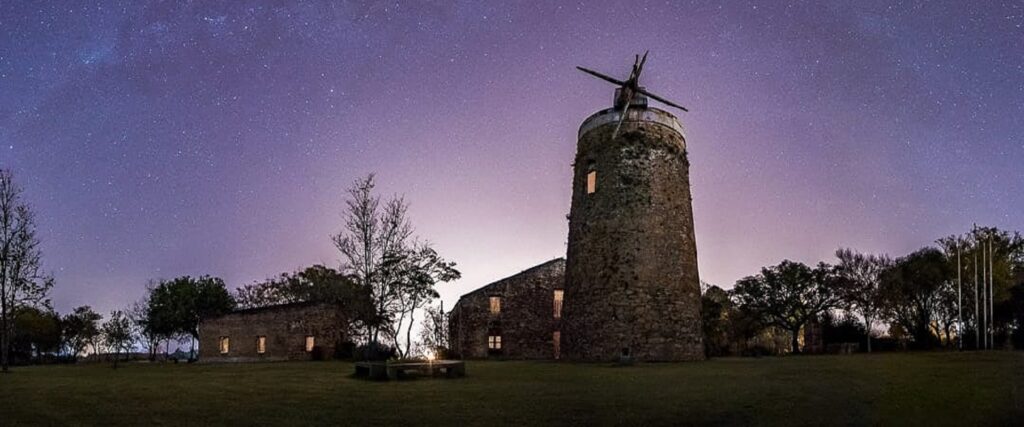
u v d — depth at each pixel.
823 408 12.09
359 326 46.22
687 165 33.97
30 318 57.56
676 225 31.98
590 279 31.56
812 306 56.75
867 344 53.53
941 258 52.88
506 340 46.06
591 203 32.50
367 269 42.69
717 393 14.73
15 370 32.56
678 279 31.23
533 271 47.72
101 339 67.94
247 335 48.31
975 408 11.74
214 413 12.84
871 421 10.73
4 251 32.38
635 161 31.95
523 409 12.72
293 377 22.50
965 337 49.44
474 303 45.97
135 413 12.99
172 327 58.38
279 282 62.44
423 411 12.66
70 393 17.52
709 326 51.41
